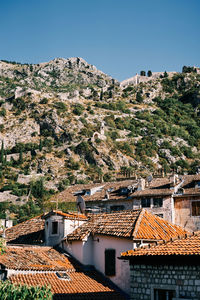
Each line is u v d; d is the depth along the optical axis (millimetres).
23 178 145250
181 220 54406
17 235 38656
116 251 29359
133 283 22688
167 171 162625
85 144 168250
